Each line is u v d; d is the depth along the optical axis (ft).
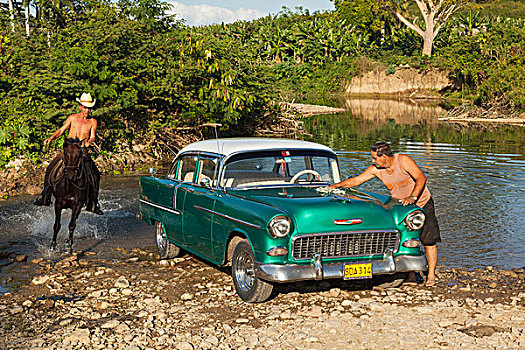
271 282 19.34
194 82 69.00
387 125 103.91
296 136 81.97
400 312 19.19
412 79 232.32
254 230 19.07
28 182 45.06
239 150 22.90
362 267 19.40
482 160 57.77
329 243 19.21
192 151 25.16
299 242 18.76
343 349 16.22
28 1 70.28
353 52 259.19
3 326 17.93
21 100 53.01
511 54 145.69
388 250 19.98
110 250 27.89
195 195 23.09
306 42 253.44
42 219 34.50
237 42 80.12
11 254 26.58
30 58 58.54
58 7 68.44
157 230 27.12
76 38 60.13
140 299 20.58
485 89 136.36
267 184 22.95
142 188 28.63
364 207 20.07
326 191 21.75
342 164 53.98
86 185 28.25
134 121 63.21
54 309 19.48
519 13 335.26
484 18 235.40
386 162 21.63
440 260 25.91
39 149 50.34
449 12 229.45
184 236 24.02
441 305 19.86
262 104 78.13
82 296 20.97
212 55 67.87
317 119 118.62
